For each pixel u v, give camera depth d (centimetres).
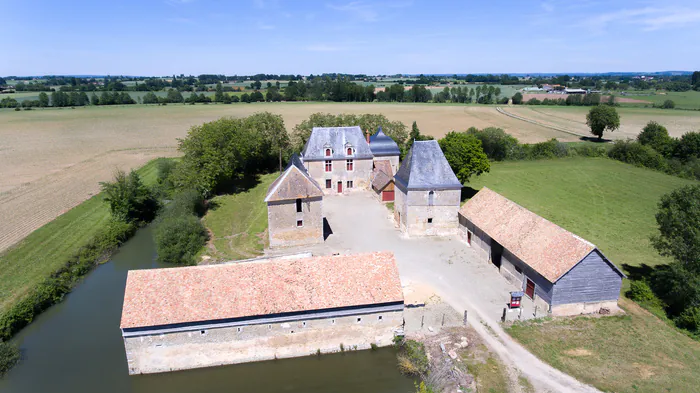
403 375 3100
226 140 7581
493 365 3066
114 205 5797
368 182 7369
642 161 9150
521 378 2938
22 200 6725
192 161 6950
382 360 3259
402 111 16288
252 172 9019
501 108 17600
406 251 4969
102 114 16212
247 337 3139
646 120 14388
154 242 5456
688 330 3428
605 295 3703
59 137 12006
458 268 4569
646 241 5241
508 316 3688
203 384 3064
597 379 2914
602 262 3597
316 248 5066
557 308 3669
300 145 9244
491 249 4672
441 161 5306
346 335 3294
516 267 4138
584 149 10081
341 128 7262
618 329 3475
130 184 6009
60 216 5984
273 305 3109
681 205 3756
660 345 3259
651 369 2995
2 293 4016
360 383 3022
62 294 4162
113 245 5209
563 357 3144
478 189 7519
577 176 8369
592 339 3347
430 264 4650
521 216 4438
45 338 3553
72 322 3781
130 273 3164
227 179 7950
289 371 3169
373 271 3391
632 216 6131
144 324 2938
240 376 3133
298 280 3275
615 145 9756
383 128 9112
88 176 8194
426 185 5172
